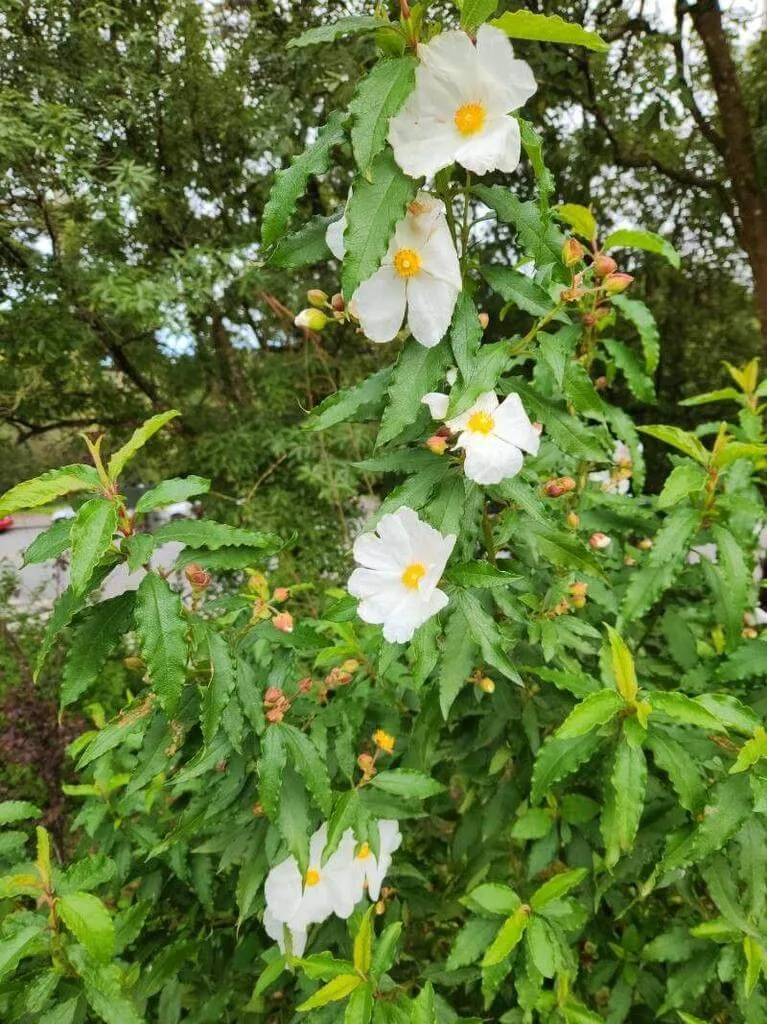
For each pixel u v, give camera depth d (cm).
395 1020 36
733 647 46
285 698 39
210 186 143
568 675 43
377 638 48
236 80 133
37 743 92
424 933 57
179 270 120
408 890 53
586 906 47
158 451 158
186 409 156
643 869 48
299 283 139
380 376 39
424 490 38
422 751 48
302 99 125
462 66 29
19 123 109
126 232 138
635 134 157
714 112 162
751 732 37
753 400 58
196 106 134
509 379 40
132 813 59
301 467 125
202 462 143
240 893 41
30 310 123
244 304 147
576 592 47
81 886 38
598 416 39
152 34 130
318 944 46
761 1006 41
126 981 46
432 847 60
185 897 54
